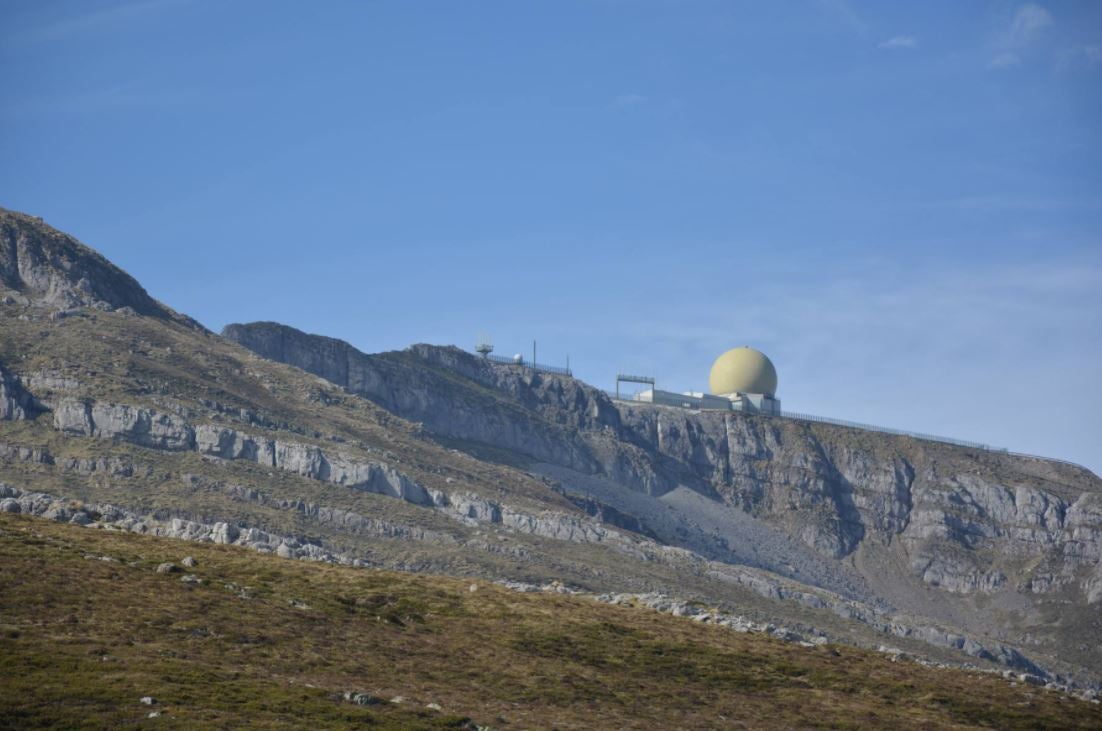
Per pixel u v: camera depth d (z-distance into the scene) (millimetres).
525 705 107125
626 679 120812
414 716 94562
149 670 94188
